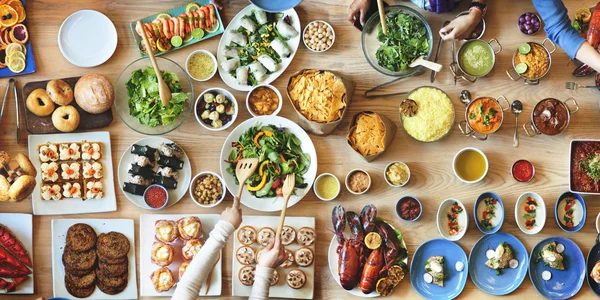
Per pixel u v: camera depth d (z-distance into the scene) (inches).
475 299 93.6
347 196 94.1
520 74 91.8
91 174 93.5
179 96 91.0
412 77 94.4
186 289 76.5
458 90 94.6
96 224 94.3
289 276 92.7
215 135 94.9
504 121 94.2
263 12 93.3
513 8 94.7
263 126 93.0
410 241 94.0
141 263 93.7
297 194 92.7
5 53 94.3
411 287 93.9
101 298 94.2
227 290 94.2
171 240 91.9
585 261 92.9
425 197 94.1
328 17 95.2
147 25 92.8
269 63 92.4
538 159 94.1
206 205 92.5
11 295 94.8
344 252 91.0
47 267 94.9
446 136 94.0
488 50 92.5
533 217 92.5
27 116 93.4
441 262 92.5
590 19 92.4
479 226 91.6
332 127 92.1
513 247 93.4
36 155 93.8
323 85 90.3
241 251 92.5
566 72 94.6
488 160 94.1
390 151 94.3
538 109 91.7
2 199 82.7
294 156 92.7
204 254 78.0
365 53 91.8
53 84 92.4
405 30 91.0
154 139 93.7
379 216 94.2
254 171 91.4
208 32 95.0
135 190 92.0
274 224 93.7
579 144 92.0
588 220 93.8
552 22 81.7
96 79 91.7
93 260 93.7
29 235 94.4
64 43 94.4
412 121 91.4
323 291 94.1
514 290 93.3
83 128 93.7
